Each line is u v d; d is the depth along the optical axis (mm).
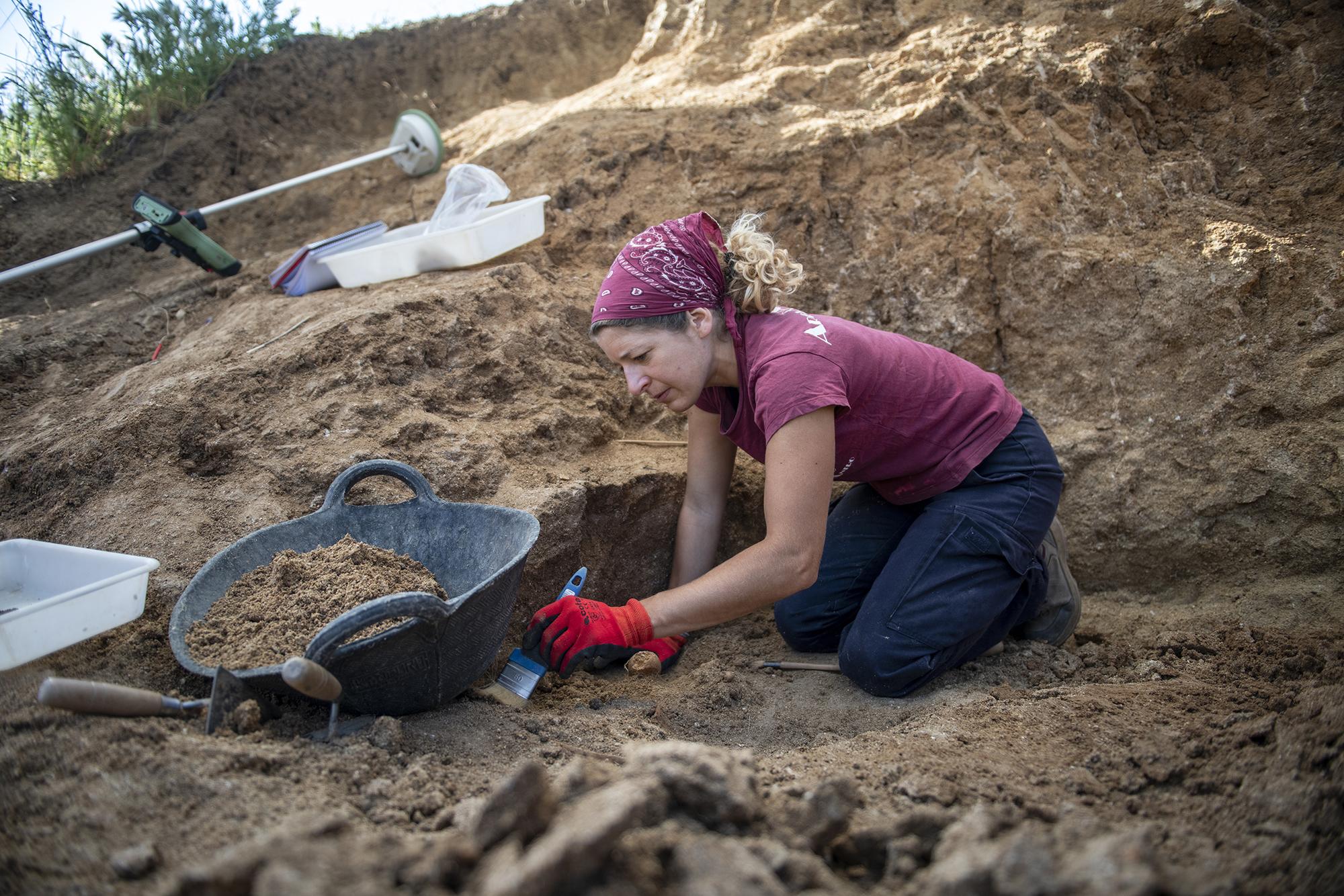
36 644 2031
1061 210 3568
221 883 1245
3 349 3500
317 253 3594
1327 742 1971
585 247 3848
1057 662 2809
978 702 2496
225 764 1774
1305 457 3109
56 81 4805
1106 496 3297
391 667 1994
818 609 2855
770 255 2342
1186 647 2895
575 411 3238
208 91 5207
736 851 1376
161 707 1920
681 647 2984
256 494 2721
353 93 5508
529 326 3367
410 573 2330
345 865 1295
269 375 3049
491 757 2059
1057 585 2879
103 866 1500
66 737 1823
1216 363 3295
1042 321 3498
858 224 3703
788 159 3801
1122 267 3428
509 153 4344
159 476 2789
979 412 2619
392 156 4656
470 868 1353
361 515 2490
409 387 3076
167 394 2959
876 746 2207
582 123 4242
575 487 2846
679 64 4562
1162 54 3811
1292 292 3295
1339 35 3684
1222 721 2234
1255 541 3162
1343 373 3143
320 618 2131
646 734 2355
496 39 5570
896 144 3791
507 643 2742
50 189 4766
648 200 3877
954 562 2580
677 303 2262
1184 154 3715
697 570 3010
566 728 2270
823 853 1559
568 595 2467
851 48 4273
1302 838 1682
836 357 2344
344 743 1951
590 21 5512
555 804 1470
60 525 2684
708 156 3904
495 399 3191
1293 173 3574
